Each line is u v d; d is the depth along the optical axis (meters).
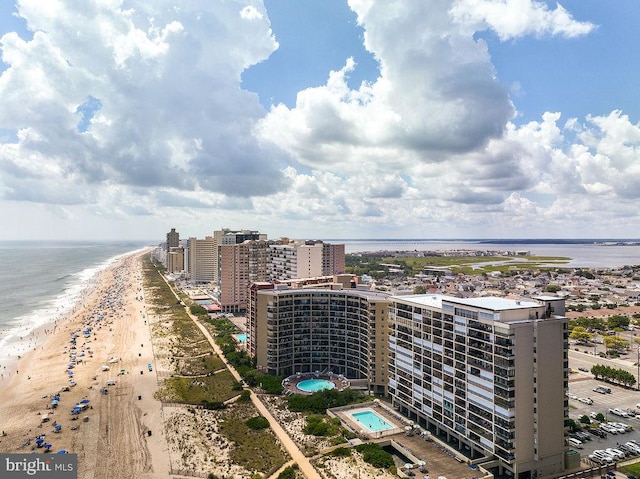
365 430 146.88
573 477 118.81
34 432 149.75
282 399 178.50
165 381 199.50
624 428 151.00
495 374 120.50
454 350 135.38
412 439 141.62
